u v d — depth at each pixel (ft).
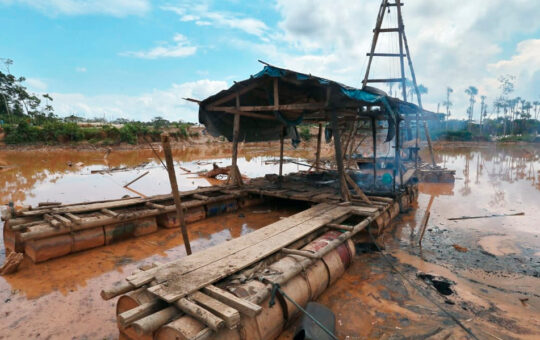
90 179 56.54
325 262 17.15
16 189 46.24
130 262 20.66
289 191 34.68
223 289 12.75
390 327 13.94
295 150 135.03
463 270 20.04
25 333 13.15
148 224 26.25
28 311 14.74
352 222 26.96
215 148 151.84
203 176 60.75
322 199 30.14
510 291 17.38
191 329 10.08
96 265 20.04
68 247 21.44
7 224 21.26
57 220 21.56
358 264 20.83
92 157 101.30
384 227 27.63
